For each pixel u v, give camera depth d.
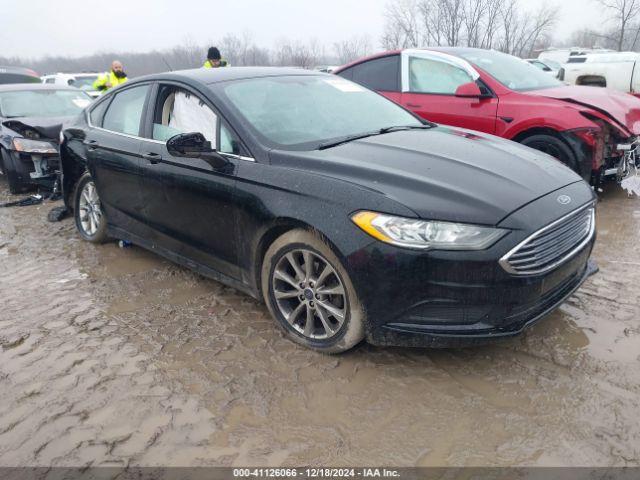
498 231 2.39
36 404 2.62
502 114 5.39
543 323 3.09
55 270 4.37
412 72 6.20
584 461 2.09
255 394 2.60
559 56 17.95
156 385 2.72
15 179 6.89
